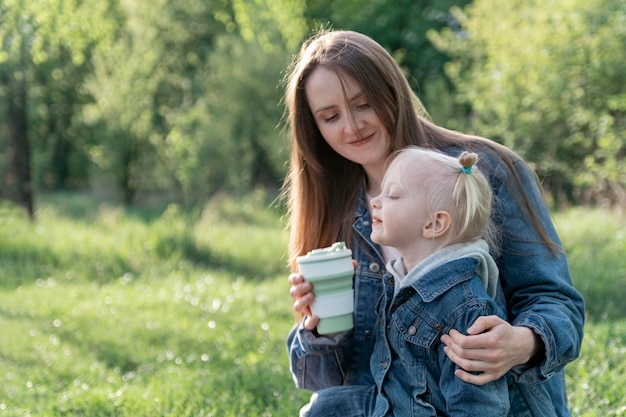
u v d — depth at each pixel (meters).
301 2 14.09
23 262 12.26
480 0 18.52
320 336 2.77
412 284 2.48
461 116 21.70
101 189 31.80
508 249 2.64
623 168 13.98
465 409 2.35
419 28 27.41
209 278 11.08
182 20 24.41
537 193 2.74
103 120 25.53
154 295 9.75
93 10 12.68
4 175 21.70
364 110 2.79
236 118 23.48
